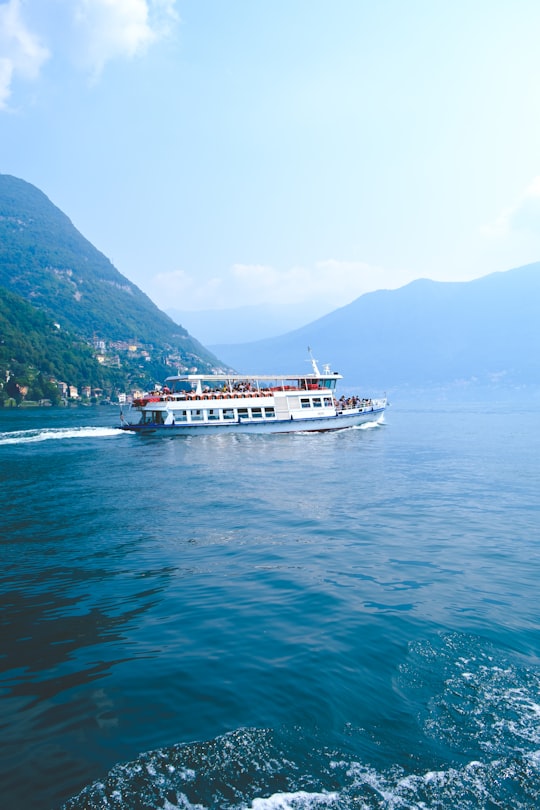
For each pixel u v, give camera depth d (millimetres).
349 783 7219
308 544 20266
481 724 8555
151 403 71812
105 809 6656
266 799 6879
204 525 23328
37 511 26234
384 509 27062
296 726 8438
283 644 11461
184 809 6691
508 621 12836
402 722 8594
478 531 22578
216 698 9242
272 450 55969
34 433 75188
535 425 101688
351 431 79438
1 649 11242
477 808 6844
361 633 12039
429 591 15078
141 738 8102
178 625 12539
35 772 7309
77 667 10406
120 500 29156
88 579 16047
